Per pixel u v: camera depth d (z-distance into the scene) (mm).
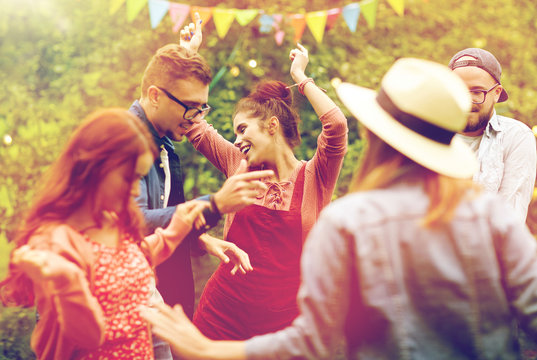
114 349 2273
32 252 1938
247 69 6469
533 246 1888
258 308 3207
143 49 6777
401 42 7105
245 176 2531
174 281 3041
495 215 1880
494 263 1839
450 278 1795
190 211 2533
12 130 6348
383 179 1930
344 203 1888
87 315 2023
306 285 1843
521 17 7598
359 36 7016
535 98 6914
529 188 3564
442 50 7098
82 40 7062
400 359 1779
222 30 4414
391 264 1808
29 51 7180
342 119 3178
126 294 2295
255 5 6695
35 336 2246
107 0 7012
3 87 6715
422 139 1952
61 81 6832
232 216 3301
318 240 1856
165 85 2947
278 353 1837
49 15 7203
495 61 3574
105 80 6664
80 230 2229
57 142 6285
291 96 3352
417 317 1804
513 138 3586
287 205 3229
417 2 7188
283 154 3277
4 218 5945
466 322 1797
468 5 7434
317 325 1821
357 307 1840
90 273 2197
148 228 2758
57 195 2195
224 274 3320
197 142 3506
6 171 6051
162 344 2791
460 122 1956
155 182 2961
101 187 2201
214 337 3281
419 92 1952
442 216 1819
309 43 6734
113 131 2189
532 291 1844
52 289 2016
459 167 1923
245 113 3287
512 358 1867
